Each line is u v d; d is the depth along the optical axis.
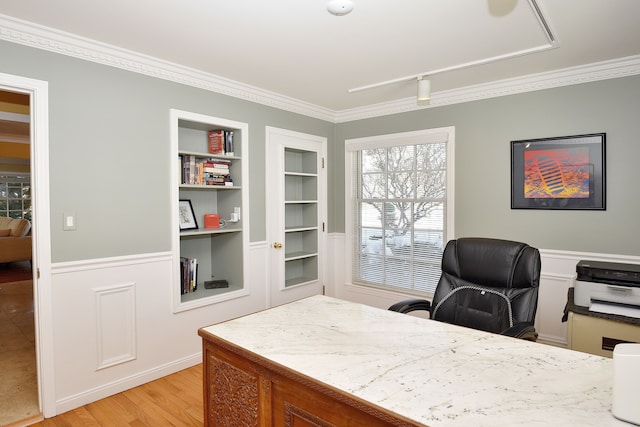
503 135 3.20
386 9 1.98
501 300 2.04
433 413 0.98
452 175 3.47
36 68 2.18
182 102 2.88
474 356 1.35
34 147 2.19
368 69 2.89
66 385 2.32
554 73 2.93
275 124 3.64
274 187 3.66
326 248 4.29
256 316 1.81
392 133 3.87
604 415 0.96
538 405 1.01
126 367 2.60
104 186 2.47
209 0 1.88
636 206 2.68
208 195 3.49
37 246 2.21
